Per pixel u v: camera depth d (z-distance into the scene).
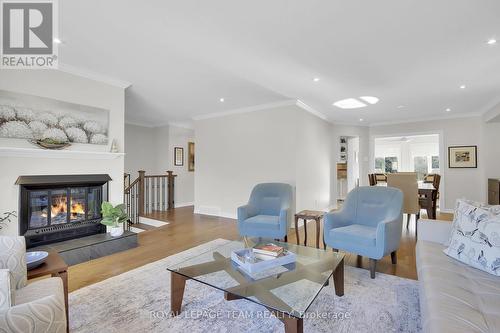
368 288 2.27
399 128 6.65
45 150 2.92
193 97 4.53
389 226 2.51
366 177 7.04
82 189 3.35
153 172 7.45
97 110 3.45
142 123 7.13
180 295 1.91
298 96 4.45
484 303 1.30
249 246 2.43
